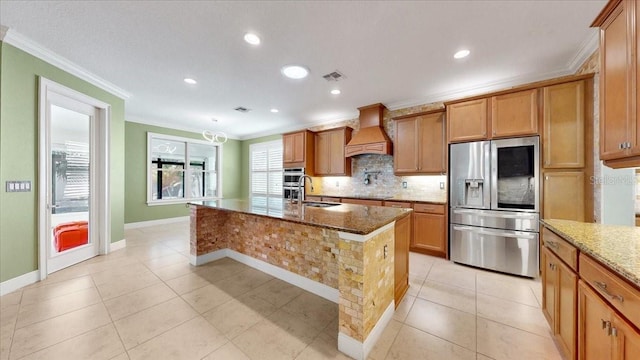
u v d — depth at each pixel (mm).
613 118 1429
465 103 3195
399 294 2211
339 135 4992
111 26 2150
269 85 3463
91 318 1944
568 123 2602
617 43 1397
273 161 6805
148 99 4109
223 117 5332
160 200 5832
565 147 2615
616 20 1406
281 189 6594
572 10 1907
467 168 3145
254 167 7277
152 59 2732
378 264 1752
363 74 3086
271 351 1603
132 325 1859
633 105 1277
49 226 2777
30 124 2545
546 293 1796
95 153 3408
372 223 1675
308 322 1929
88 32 2244
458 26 2117
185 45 2439
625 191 2297
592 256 1167
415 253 3648
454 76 3127
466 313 2049
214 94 3846
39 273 2621
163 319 1942
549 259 1734
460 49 2492
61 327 1824
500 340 1708
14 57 2377
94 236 3418
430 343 1685
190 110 4773
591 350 1181
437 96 3844
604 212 2357
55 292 2377
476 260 3057
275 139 6738
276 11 1940
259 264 2984
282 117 5289
